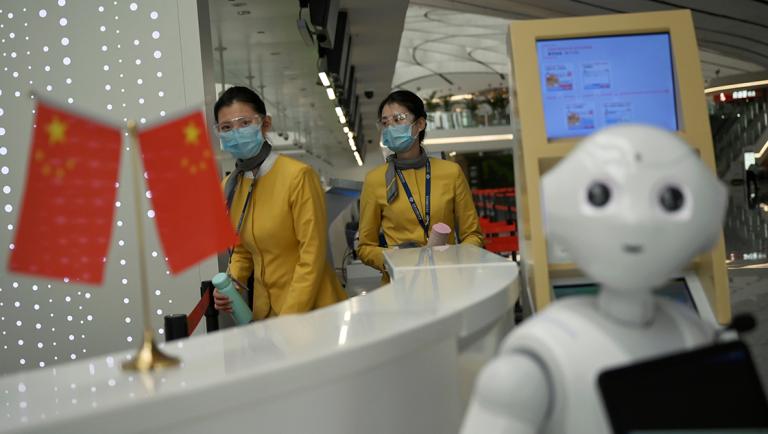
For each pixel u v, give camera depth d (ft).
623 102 6.75
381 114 12.25
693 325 4.22
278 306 9.53
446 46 78.69
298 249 9.48
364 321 5.22
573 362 3.87
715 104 70.79
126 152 11.67
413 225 12.30
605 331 3.97
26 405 3.70
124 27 11.70
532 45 6.64
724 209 3.87
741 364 3.76
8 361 11.80
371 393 4.60
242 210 9.41
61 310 11.76
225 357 4.42
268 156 9.38
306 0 18.92
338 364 4.33
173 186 4.68
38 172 4.35
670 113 6.77
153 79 11.70
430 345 5.15
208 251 4.74
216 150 11.78
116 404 3.57
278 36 25.63
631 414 3.37
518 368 3.79
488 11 52.80
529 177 6.47
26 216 4.34
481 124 94.12
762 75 68.69
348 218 21.62
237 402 3.90
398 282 7.18
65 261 4.45
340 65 27.71
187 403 3.73
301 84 34.99
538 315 4.19
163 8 11.68
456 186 12.43
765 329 19.04
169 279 11.67
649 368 3.51
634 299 3.99
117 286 11.71
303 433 4.20
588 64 6.75
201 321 11.44
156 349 4.40
